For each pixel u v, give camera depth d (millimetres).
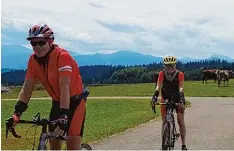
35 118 4609
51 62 5039
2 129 14352
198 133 12547
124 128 13633
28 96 5230
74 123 5230
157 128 13727
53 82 5141
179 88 8445
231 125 14711
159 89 8539
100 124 15375
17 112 5102
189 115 18812
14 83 81625
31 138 11812
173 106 8461
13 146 10180
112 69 163125
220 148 9969
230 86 53094
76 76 5230
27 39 4930
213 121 16125
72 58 5156
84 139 11016
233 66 109562
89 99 36812
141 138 11391
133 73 114250
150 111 22391
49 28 4969
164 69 8508
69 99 4965
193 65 155375
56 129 4613
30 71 5223
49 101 36000
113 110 24141
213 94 40500
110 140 11008
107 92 49000
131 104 29438
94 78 150875
